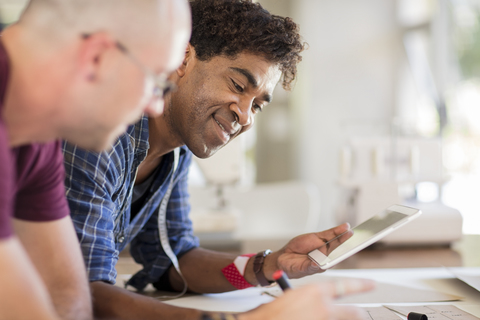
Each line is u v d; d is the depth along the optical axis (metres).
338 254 1.10
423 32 4.43
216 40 1.14
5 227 0.57
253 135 4.75
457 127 4.28
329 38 4.62
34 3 0.64
